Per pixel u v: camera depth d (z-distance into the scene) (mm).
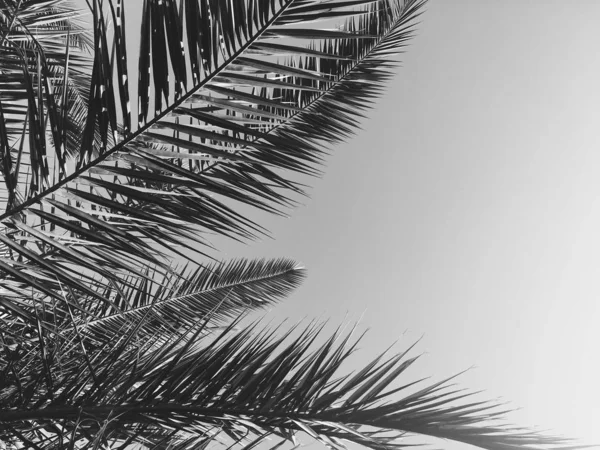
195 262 1434
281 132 2098
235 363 1223
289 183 1646
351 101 2176
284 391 1132
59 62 2561
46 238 1249
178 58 1304
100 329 2330
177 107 1335
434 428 941
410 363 1087
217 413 1157
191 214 1434
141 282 2311
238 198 1455
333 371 1133
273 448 1135
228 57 1331
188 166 1838
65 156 1283
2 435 1310
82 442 1352
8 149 1252
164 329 2244
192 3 1290
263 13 1308
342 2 1298
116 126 1300
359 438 1025
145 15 1271
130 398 1245
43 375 1436
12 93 2031
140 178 1311
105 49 1251
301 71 1355
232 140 1389
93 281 1584
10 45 2062
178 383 1237
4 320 1836
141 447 1299
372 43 2238
